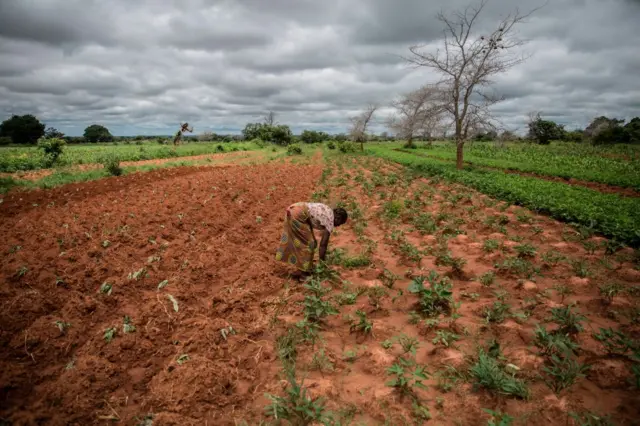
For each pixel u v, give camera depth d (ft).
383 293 16.22
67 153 102.78
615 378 10.56
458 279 18.47
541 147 147.74
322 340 12.91
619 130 159.84
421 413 9.39
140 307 14.93
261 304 15.58
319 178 59.06
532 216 31.58
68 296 15.23
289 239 17.56
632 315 14.05
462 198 39.96
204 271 18.53
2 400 9.46
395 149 171.73
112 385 10.40
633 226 25.14
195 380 10.41
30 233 23.43
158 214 28.86
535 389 10.32
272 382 10.83
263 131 228.84
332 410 9.50
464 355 11.75
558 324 13.73
